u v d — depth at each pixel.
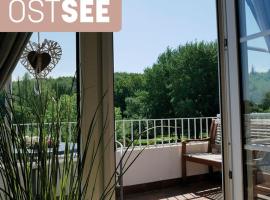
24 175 1.16
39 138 1.18
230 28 2.20
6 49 1.42
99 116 1.73
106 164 1.72
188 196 3.70
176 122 4.75
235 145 2.17
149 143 4.43
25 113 1.25
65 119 1.32
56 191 1.19
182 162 4.22
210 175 4.44
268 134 2.04
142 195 3.77
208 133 4.90
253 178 2.12
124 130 4.32
